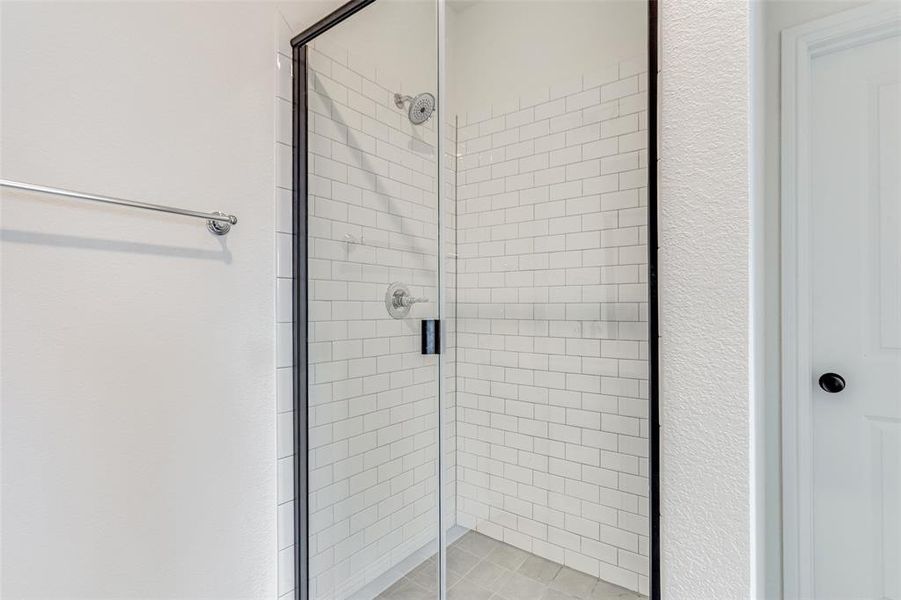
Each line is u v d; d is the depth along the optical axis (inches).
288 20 50.4
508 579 66.1
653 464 34.8
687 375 21.5
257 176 47.2
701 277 21.2
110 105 36.9
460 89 81.3
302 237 51.1
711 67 21.3
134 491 38.1
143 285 38.6
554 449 70.2
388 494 60.9
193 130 42.1
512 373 74.8
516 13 75.5
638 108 62.2
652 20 34.3
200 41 42.7
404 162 63.2
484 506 77.0
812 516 43.6
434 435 67.8
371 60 58.3
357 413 57.0
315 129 52.4
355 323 56.8
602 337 65.6
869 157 42.3
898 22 40.1
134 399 38.1
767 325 44.2
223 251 44.2
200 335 42.4
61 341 34.2
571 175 68.8
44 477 33.4
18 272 32.4
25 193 32.7
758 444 26.0
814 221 44.3
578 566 67.3
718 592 20.5
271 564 48.3
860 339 42.5
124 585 37.4
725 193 20.8
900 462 40.9
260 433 47.3
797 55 44.2
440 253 68.9
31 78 33.0
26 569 32.6
